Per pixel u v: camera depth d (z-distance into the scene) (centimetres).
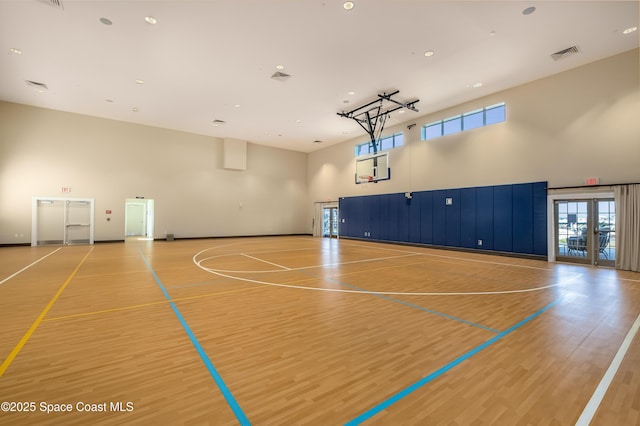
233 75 905
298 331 343
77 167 1277
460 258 938
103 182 1332
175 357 278
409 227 1332
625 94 774
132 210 1944
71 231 1272
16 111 1162
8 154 1152
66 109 1220
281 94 1048
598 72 817
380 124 1338
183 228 1539
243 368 257
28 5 602
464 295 498
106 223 1339
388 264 809
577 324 366
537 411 201
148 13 629
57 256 937
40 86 985
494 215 1045
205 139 1600
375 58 806
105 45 744
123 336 326
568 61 825
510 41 727
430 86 985
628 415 197
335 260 877
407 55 791
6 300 459
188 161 1548
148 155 1438
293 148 1889
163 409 200
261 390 224
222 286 555
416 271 707
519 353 288
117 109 1213
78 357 276
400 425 185
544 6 603
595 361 273
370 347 301
